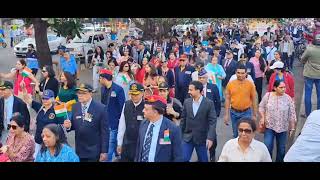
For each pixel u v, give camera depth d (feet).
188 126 25.44
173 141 19.85
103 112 22.95
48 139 18.70
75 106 23.21
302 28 128.16
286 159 14.60
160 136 19.77
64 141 19.39
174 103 25.89
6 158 21.24
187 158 25.59
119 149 24.90
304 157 14.20
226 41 106.52
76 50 83.41
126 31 100.42
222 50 67.21
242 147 17.97
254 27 115.14
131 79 35.06
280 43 77.87
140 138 20.29
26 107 28.02
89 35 91.04
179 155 19.84
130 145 24.25
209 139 24.90
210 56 59.11
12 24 117.60
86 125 22.72
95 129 22.84
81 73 78.74
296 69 81.10
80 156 22.86
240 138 17.78
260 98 48.14
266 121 27.12
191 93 25.14
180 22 115.34
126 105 24.27
